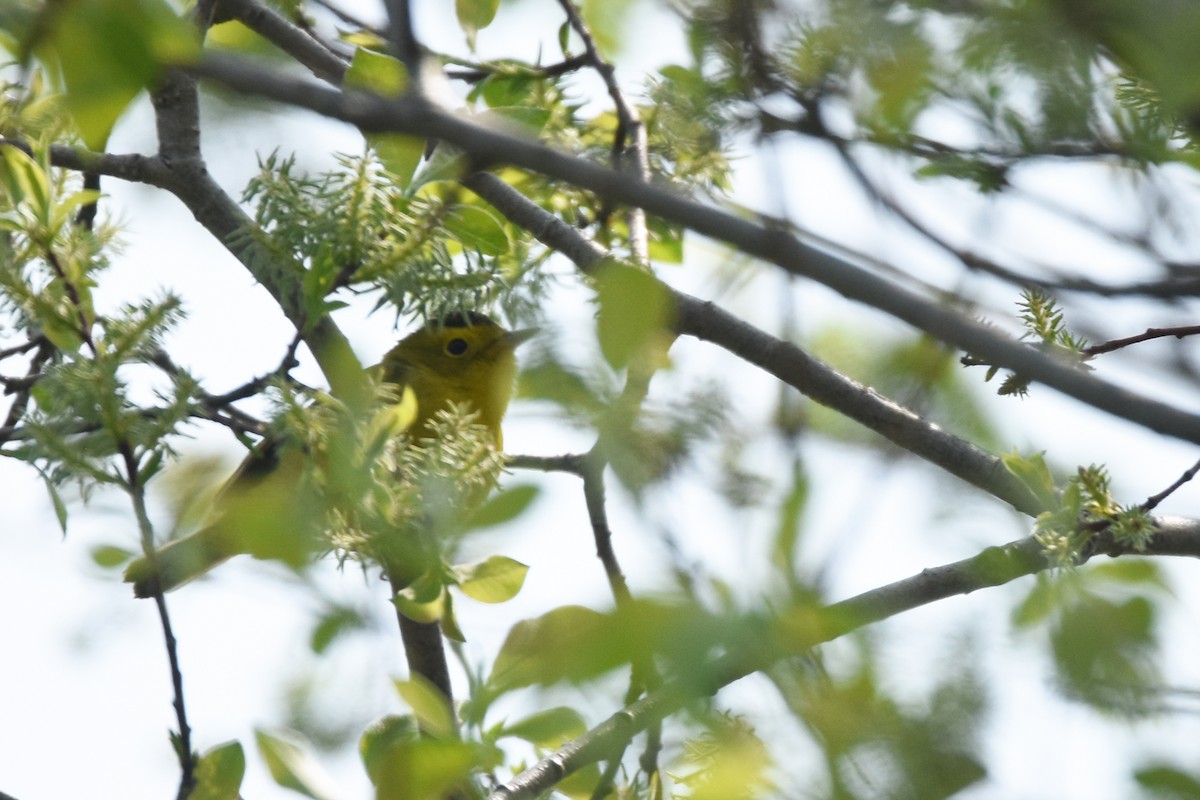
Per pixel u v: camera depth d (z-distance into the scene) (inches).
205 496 324.5
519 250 398.6
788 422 236.4
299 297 325.1
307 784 263.9
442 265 333.7
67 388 267.9
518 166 190.9
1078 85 251.9
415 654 341.1
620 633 166.1
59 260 301.9
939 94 261.6
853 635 203.0
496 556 263.4
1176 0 203.2
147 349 281.9
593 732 277.4
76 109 181.5
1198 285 294.0
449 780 230.5
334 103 182.4
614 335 196.2
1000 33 236.2
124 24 175.3
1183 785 209.8
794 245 199.5
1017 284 295.9
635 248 414.6
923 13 244.2
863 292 201.6
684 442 202.5
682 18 291.1
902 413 361.7
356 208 316.2
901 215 288.4
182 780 279.1
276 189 319.0
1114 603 228.2
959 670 203.9
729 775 205.9
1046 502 304.8
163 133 393.4
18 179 303.1
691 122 294.7
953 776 192.4
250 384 320.2
